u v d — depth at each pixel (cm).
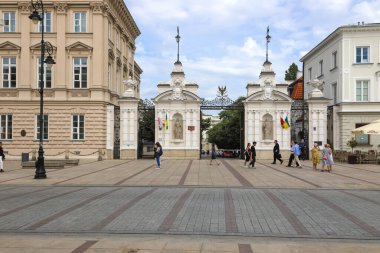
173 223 1129
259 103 4206
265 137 4209
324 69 5359
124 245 894
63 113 4119
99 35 4147
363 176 2570
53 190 1883
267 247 882
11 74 4216
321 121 4119
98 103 4091
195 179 2362
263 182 2219
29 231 1042
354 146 4256
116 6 4691
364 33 4656
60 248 868
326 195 1728
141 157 4438
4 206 1416
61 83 4125
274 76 4247
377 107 4584
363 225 1115
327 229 1066
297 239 967
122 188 1966
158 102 4241
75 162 3409
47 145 4109
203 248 870
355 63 4662
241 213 1280
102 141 4103
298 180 2323
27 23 4178
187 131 4228
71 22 4188
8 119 4178
